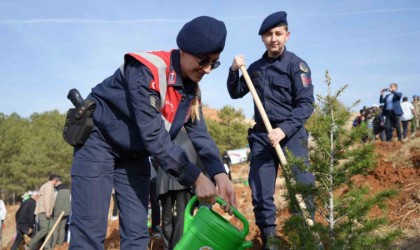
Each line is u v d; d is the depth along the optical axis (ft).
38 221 29.99
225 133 118.21
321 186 9.71
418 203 17.97
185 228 8.54
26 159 170.19
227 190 9.30
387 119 50.16
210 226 8.06
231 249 8.10
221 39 8.38
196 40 8.29
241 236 8.09
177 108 8.98
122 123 9.10
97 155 9.22
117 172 9.75
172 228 16.01
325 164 9.59
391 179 22.11
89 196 9.15
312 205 9.75
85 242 9.16
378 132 51.13
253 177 14.44
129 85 8.54
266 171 14.32
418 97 70.44
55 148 169.68
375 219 9.22
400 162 29.43
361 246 8.99
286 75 14.10
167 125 9.00
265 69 14.44
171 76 8.72
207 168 9.62
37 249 29.96
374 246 9.02
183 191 15.44
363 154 9.50
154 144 8.48
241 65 14.12
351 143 9.66
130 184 9.78
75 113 9.27
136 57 8.57
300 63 14.08
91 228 9.16
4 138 181.57
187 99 9.04
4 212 36.68
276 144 13.01
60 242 30.37
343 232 9.26
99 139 9.27
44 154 169.58
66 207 30.32
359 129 9.58
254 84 14.67
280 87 14.11
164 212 16.12
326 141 9.71
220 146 116.57
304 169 9.83
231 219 21.94
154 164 16.37
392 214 17.75
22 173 171.01
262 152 14.30
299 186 9.69
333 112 9.82
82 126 9.20
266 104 14.37
